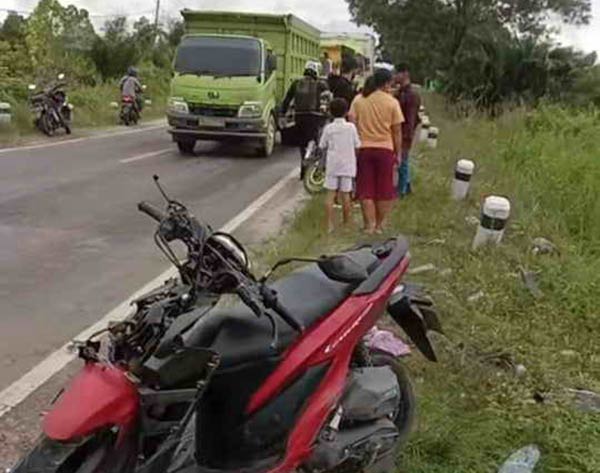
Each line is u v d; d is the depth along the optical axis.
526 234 9.77
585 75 28.64
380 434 4.03
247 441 3.66
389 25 57.91
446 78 31.06
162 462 3.33
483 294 7.39
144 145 19.67
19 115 20.42
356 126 9.69
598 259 9.07
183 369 3.25
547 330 6.74
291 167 16.47
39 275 7.79
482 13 55.88
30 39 33.12
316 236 9.45
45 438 3.05
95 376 3.17
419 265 8.20
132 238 9.44
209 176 14.77
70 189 12.57
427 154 17.70
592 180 12.18
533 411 5.08
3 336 6.11
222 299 3.59
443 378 5.42
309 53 23.81
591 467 4.49
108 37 39.06
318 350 3.74
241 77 17.64
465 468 4.40
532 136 18.72
